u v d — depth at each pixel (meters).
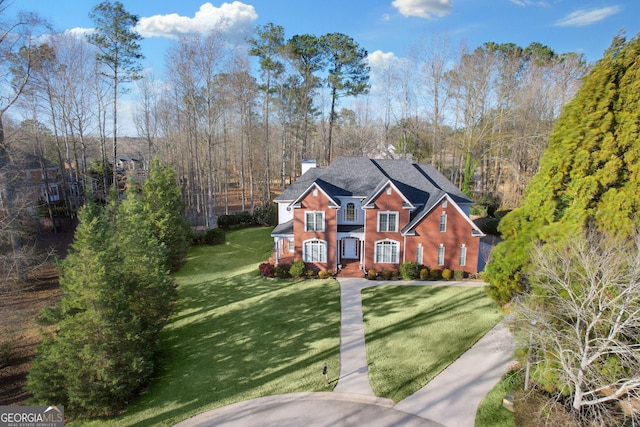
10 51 26.14
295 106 57.81
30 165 49.41
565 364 12.30
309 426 14.22
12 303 25.50
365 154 68.00
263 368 18.03
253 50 49.31
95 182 50.22
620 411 13.41
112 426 14.56
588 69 48.69
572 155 15.77
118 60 39.56
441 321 22.14
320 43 54.94
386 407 15.16
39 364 14.80
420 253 29.44
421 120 62.94
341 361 18.41
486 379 16.77
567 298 13.47
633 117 14.14
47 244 38.28
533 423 13.47
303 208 29.53
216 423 14.53
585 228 14.98
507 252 17.59
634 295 11.77
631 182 14.26
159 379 17.47
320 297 25.83
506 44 58.28
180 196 36.97
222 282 29.03
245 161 80.75
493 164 63.16
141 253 20.92
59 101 40.66
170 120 60.66
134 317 16.17
